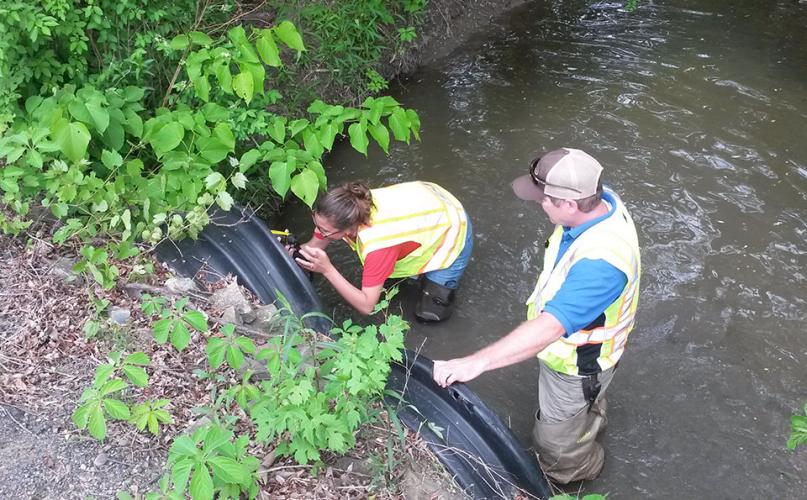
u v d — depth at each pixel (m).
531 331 2.35
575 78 6.08
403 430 2.86
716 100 5.72
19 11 3.38
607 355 2.74
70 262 3.33
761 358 3.71
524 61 6.39
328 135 3.68
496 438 2.82
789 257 4.27
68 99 3.40
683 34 6.76
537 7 7.34
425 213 3.48
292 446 2.49
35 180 3.30
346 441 2.65
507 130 5.43
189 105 4.14
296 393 2.41
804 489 3.16
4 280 3.18
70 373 2.85
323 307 3.54
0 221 3.28
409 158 5.14
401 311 3.99
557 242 2.76
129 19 3.93
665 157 5.09
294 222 4.65
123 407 2.33
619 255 2.42
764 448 3.31
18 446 2.54
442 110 5.70
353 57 5.64
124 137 3.71
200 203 3.51
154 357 2.98
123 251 3.32
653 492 3.17
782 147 5.17
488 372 3.69
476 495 2.69
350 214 3.22
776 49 6.46
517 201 4.72
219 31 4.62
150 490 2.46
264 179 4.59
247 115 4.16
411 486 2.64
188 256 3.58
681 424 3.43
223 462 2.13
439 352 3.78
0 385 2.74
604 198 2.65
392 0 6.19
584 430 2.97
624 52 6.47
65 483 2.45
